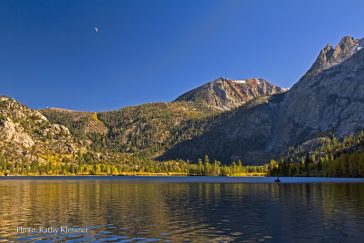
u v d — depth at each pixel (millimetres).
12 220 64938
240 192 131125
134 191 139500
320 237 49688
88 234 52188
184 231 54062
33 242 47500
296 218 65500
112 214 72125
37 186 178750
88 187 169125
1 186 178750
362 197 104250
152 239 48812
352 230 54125
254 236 50469
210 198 106875
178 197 110750
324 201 93938
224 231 53875
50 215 70938
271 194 119375
